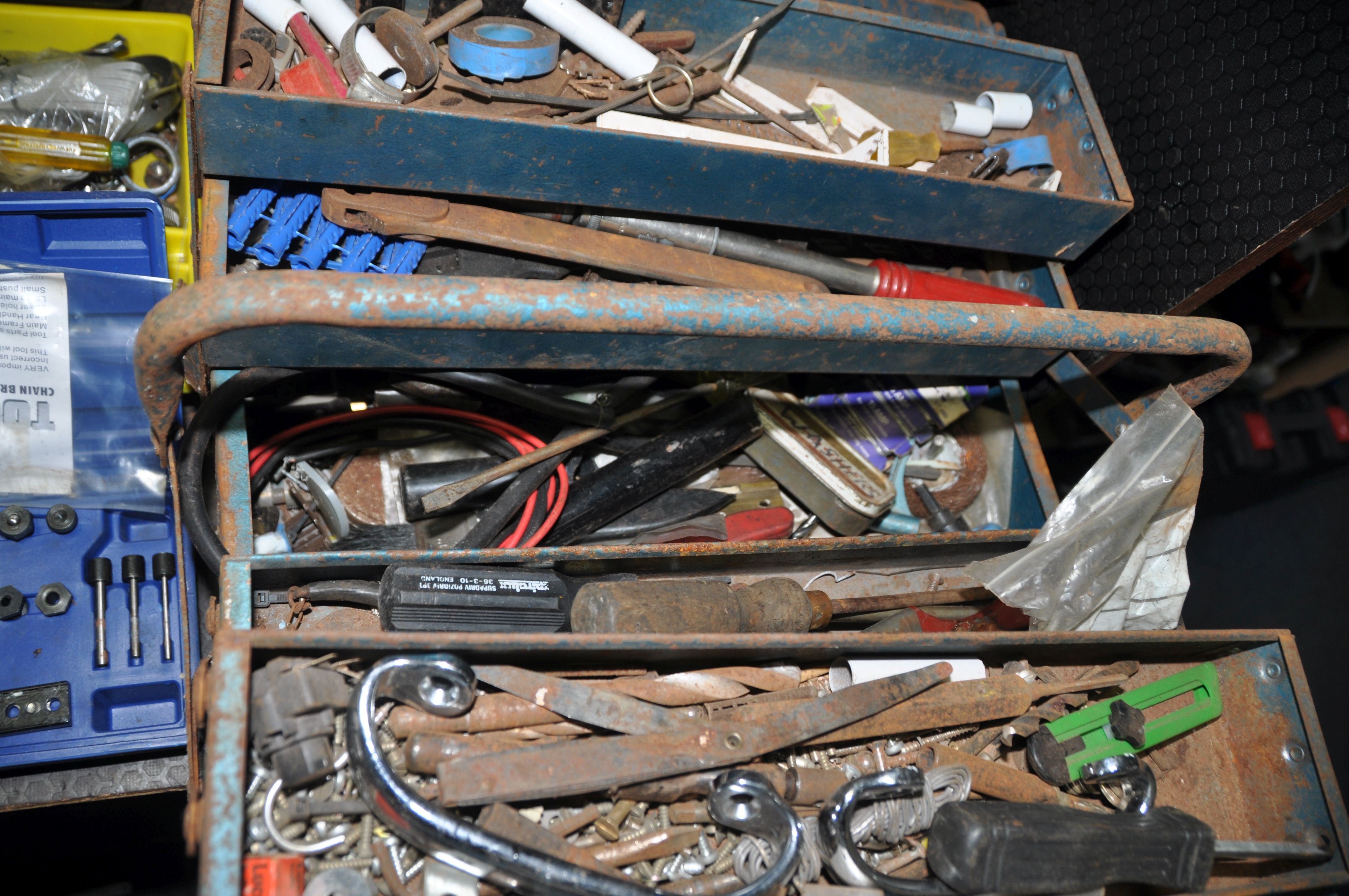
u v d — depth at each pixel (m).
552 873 0.77
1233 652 1.21
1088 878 0.92
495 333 0.95
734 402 1.39
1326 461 2.34
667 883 0.89
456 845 0.76
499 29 1.19
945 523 1.61
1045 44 1.77
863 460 1.53
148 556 1.18
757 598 1.14
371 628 1.14
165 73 1.52
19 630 1.11
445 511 1.28
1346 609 2.52
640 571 1.24
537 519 1.25
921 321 0.91
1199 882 0.97
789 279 1.35
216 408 1.05
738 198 1.20
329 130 1.00
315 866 0.82
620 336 0.97
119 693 1.12
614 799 0.90
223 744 0.72
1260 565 2.57
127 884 1.48
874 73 1.53
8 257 1.13
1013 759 1.17
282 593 1.09
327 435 1.26
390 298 0.76
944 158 1.50
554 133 1.05
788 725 0.92
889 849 1.00
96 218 1.17
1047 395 1.78
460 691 0.83
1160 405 1.16
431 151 1.05
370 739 0.78
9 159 1.38
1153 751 1.22
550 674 0.93
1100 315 1.00
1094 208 1.35
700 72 1.34
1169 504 1.18
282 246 1.10
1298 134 1.32
